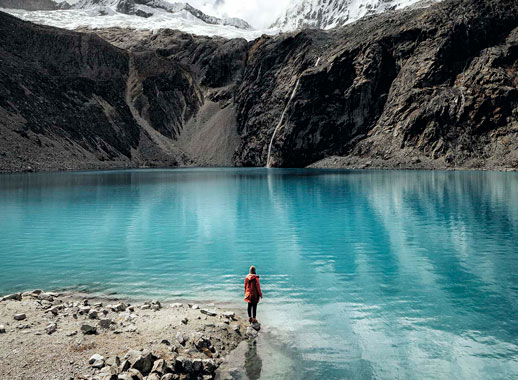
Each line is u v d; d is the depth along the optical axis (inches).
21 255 605.9
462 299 405.7
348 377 269.4
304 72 3924.7
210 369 278.2
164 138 4798.2
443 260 553.0
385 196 1289.4
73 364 264.2
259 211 1024.9
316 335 334.3
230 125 4990.2
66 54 4714.6
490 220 845.8
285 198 1286.9
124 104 4714.6
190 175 2618.1
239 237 728.3
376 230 770.2
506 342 312.2
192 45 6422.2
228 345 318.3
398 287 447.2
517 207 1007.6
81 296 431.8
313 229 791.7
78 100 4065.0
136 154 4215.1
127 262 567.2
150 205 1145.4
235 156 4630.9
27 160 2854.3
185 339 309.6
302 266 539.5
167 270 528.4
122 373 254.1
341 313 378.0
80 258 589.0
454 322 351.3
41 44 4606.3
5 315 349.7
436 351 301.0
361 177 2175.2
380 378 267.4
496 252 589.3
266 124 4362.7
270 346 317.1
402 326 346.0
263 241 693.9
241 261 570.6
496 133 2785.4
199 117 5290.4
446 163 2812.5
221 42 6397.6
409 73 3314.5
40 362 265.4
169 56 6318.9
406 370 276.2
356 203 1141.7
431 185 1616.6
